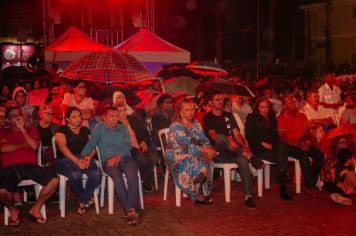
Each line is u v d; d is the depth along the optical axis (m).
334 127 8.37
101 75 9.30
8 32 25.92
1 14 25.83
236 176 9.02
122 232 6.03
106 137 6.93
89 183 6.79
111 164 6.74
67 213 6.92
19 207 7.23
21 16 25.97
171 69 12.53
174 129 7.12
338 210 6.99
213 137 7.61
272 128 8.00
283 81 17.69
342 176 7.58
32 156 6.56
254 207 7.09
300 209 7.05
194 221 6.47
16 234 5.96
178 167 7.15
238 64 28.08
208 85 9.86
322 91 10.11
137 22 17.25
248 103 10.48
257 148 7.92
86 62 9.05
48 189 6.41
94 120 8.20
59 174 6.76
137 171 6.77
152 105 10.04
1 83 12.20
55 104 8.52
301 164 7.84
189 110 7.12
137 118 8.29
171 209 7.09
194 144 7.16
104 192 7.51
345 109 9.56
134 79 9.30
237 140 7.60
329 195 7.90
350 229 6.11
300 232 6.00
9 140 6.49
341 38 30.34
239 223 6.38
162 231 6.05
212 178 7.83
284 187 7.69
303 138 7.99
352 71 29.06
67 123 7.05
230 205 7.29
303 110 9.05
